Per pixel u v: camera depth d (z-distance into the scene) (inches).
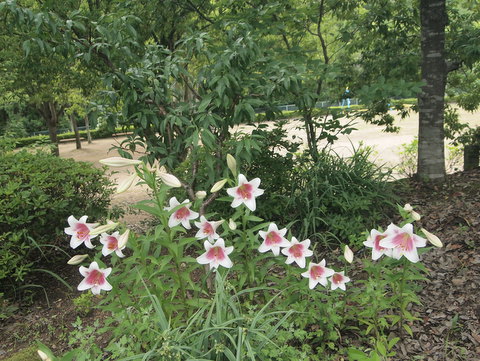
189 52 161.6
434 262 158.4
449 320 123.0
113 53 178.7
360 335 117.6
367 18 276.8
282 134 230.4
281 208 207.9
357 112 257.4
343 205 195.2
